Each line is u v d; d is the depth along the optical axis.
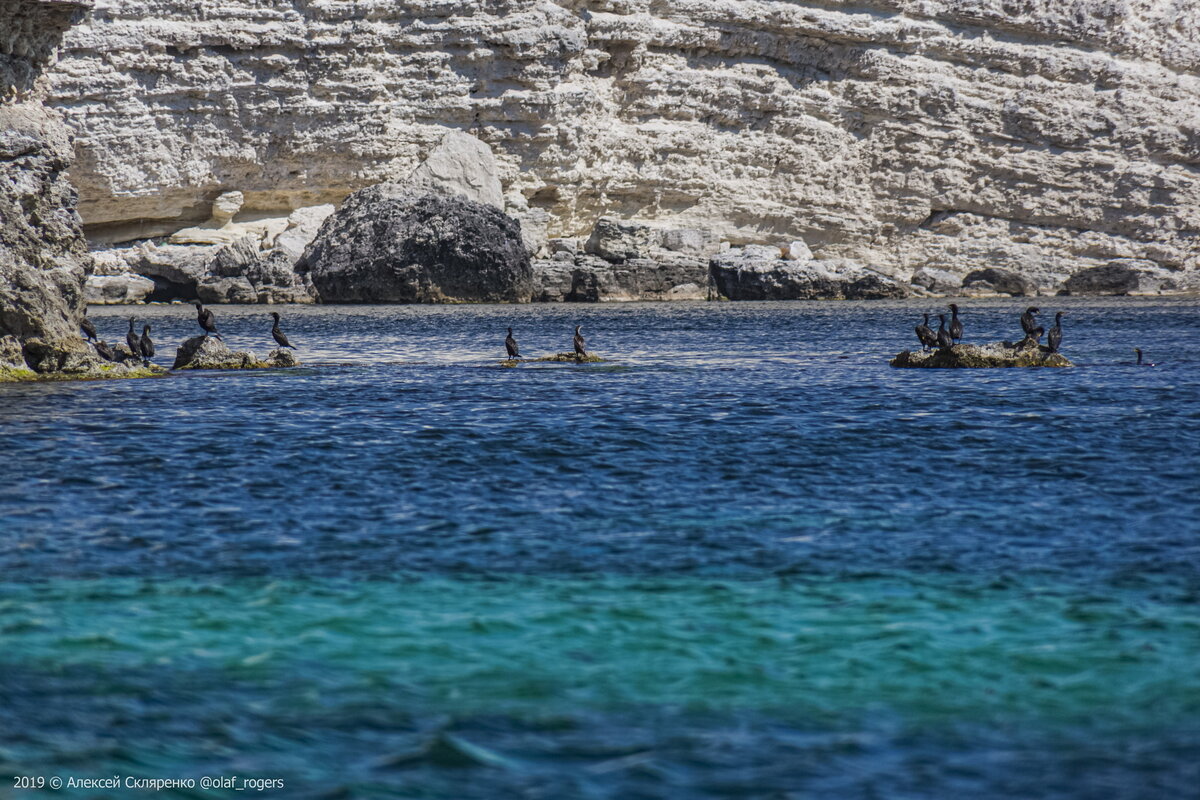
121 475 88.06
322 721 46.88
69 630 55.69
